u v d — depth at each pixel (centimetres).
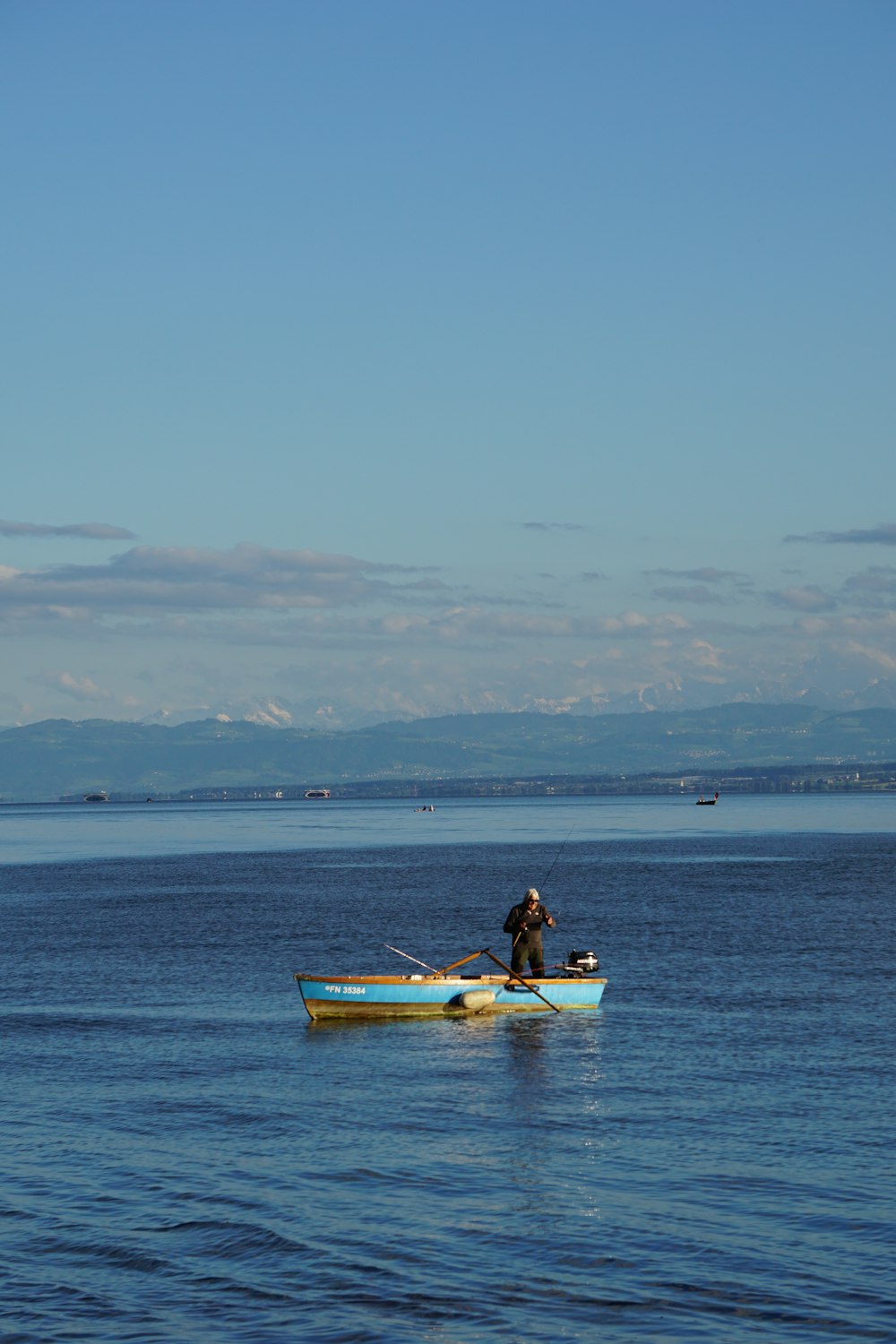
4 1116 2992
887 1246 2098
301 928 6988
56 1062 3591
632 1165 2541
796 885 9688
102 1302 1958
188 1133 2830
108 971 5419
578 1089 3184
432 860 14200
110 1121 2945
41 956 5981
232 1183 2480
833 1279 1981
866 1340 1789
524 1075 3359
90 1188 2462
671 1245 2128
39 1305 1950
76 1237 2209
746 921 7056
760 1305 1902
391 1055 3656
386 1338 1828
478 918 7431
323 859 14762
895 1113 2869
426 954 5850
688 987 4725
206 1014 4366
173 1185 2469
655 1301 1922
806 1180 2422
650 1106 2991
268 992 4828
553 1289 1970
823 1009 4206
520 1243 2150
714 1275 2005
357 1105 3066
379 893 9494
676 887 9662
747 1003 4359
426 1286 1994
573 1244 2141
